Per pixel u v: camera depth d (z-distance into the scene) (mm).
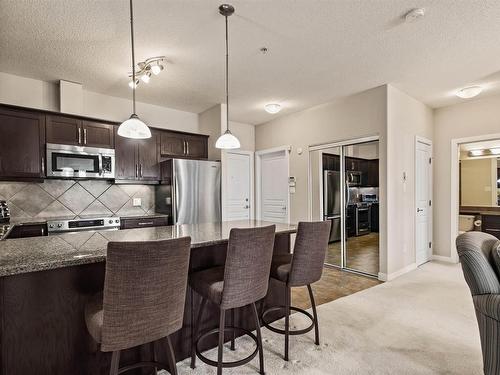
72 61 2916
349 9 2111
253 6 2070
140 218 3766
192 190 3998
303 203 4703
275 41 2570
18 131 3084
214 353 2055
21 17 2160
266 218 5449
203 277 1836
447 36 2488
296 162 4824
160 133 4176
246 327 2332
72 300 1535
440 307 2766
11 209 3283
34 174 3166
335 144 4250
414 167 4105
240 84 3586
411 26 2334
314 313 2143
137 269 1185
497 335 1503
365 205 3996
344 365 1880
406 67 3121
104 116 3922
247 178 5562
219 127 4379
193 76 3332
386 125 3580
